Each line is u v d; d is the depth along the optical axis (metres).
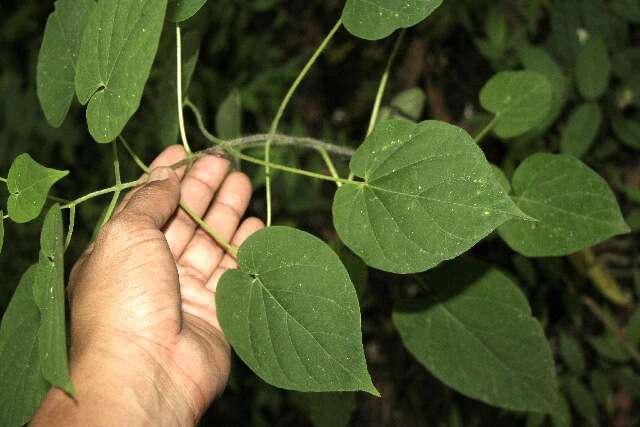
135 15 0.50
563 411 0.98
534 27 1.05
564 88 0.93
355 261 0.68
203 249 0.70
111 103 0.51
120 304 0.56
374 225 0.53
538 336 0.65
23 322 0.60
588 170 0.61
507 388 0.66
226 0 1.19
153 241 0.57
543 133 0.98
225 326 0.54
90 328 0.56
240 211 0.72
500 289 0.66
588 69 0.91
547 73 0.92
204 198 0.70
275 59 1.27
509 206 0.49
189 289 0.67
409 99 0.82
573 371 1.00
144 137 1.16
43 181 0.51
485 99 0.69
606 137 1.06
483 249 1.07
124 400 0.54
